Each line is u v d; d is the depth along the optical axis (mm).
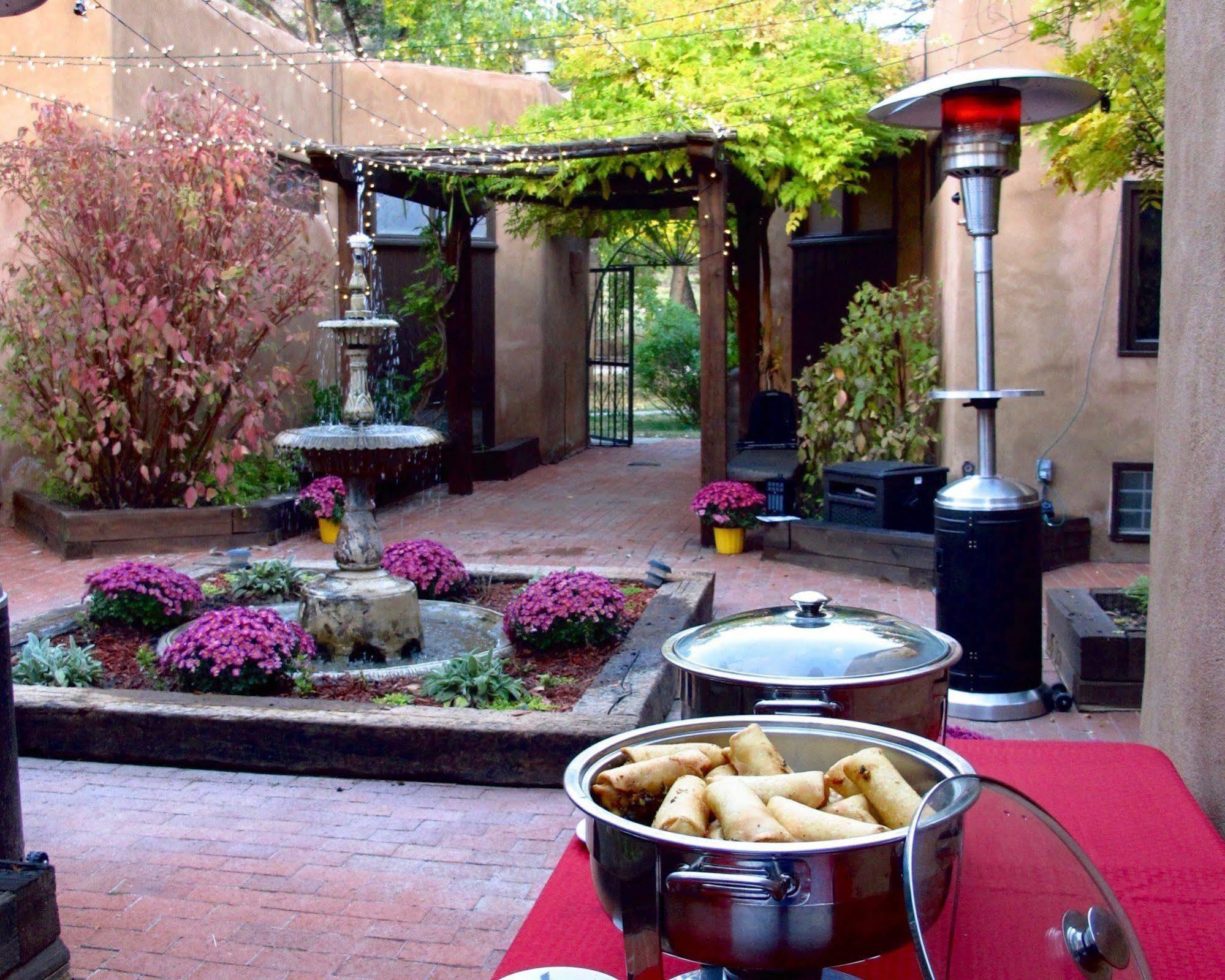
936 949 1220
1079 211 8305
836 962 1338
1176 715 2855
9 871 2469
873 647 2350
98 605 5898
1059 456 8484
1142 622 5469
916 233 10898
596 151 8609
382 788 4324
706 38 9445
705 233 8977
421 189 10672
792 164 8781
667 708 5051
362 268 5617
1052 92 4695
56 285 8828
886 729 1745
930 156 10062
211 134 9062
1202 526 2639
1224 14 2529
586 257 16312
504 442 13930
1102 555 8516
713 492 8852
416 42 14641
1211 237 2602
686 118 8859
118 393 8953
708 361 9125
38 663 5070
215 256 9125
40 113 8766
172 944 3145
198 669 4852
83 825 3980
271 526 9242
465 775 4340
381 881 3539
